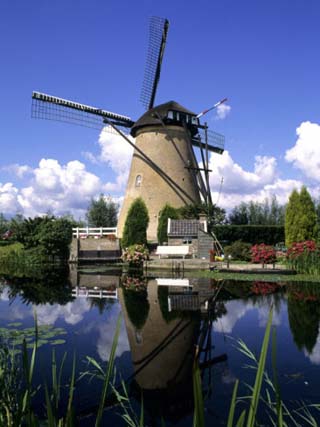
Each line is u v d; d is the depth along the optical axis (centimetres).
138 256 2192
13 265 2423
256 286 1241
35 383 424
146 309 859
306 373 445
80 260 2595
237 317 756
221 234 2675
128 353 534
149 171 3125
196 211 2684
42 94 2823
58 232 2588
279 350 533
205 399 384
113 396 396
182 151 3159
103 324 713
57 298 1053
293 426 324
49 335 628
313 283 1305
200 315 781
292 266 1648
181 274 1717
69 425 141
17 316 799
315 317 738
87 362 495
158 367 478
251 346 557
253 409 116
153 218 3038
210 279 1495
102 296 1078
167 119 3103
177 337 614
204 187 3067
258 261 1727
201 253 2172
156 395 397
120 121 3294
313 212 2095
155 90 3422
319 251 1587
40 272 1920
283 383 418
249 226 2694
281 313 784
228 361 496
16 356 505
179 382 430
